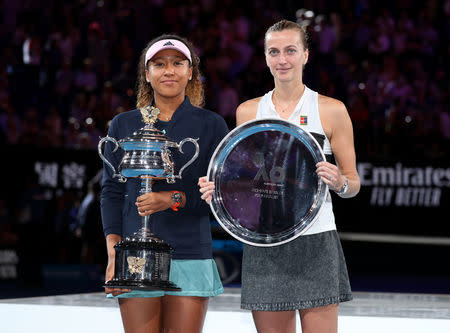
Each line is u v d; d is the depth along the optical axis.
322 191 4.88
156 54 4.88
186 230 4.92
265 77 19.89
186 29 21.89
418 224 14.59
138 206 4.66
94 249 14.58
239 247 13.78
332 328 4.88
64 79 19.72
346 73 19.72
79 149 14.77
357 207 14.70
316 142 4.86
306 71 19.05
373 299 9.24
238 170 5.00
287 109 5.08
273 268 4.93
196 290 4.88
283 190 4.96
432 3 21.64
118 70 20.55
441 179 14.48
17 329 7.09
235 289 10.55
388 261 14.77
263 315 4.98
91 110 18.55
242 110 5.27
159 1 22.27
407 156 14.59
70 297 8.42
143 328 4.82
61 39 20.58
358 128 16.73
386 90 19.16
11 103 19.52
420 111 18.38
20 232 14.41
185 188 4.92
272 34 4.94
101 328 6.93
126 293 4.78
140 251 4.61
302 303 4.85
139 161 4.66
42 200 14.77
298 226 4.92
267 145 4.99
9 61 20.30
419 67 20.48
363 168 14.66
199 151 4.97
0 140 17.84
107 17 21.48
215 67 20.27
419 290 12.61
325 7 22.17
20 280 14.03
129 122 5.04
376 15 22.09
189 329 4.89
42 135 17.34
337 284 4.88
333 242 4.96
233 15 21.69
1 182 14.82
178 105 5.07
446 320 6.66
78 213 14.37
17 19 21.52
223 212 4.98
